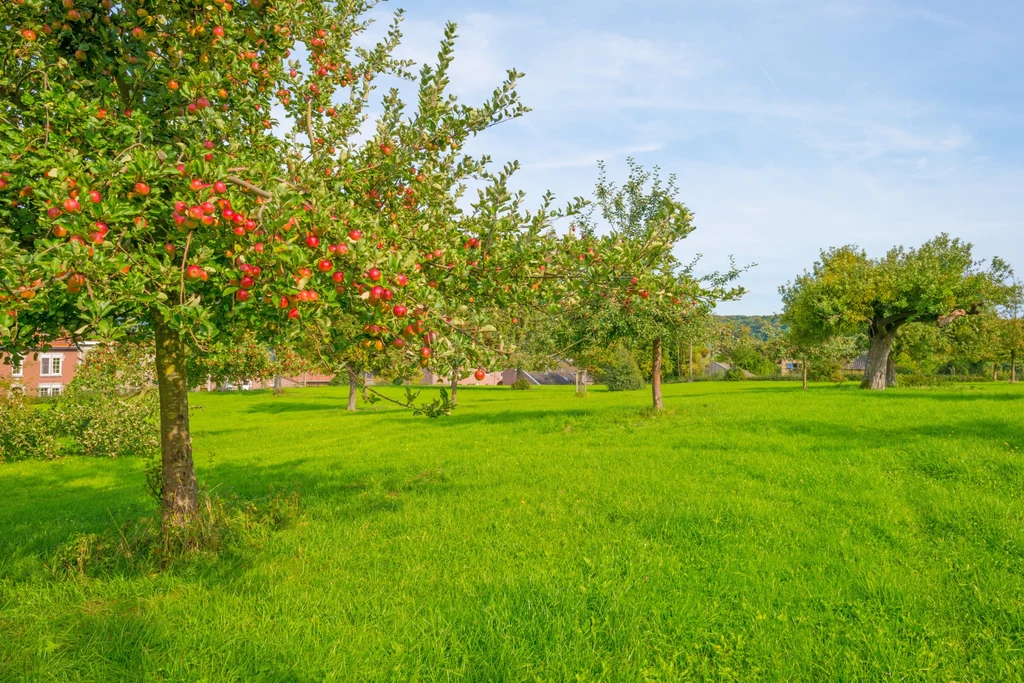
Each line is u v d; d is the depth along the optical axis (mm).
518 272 6062
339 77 7797
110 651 5078
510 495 10453
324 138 7477
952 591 6016
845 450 13141
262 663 4902
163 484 7609
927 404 20688
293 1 6422
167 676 4766
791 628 5367
